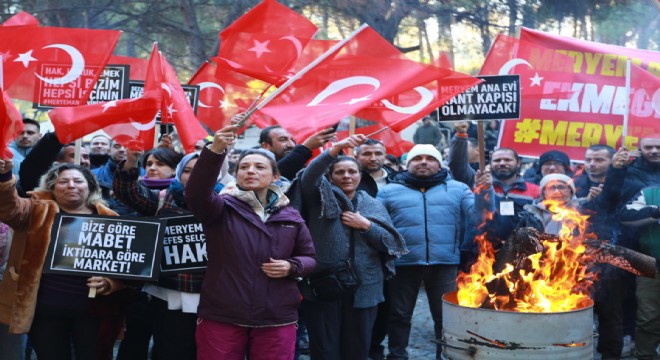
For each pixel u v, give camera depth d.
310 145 5.50
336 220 5.24
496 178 6.90
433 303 6.38
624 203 6.39
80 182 4.83
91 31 5.98
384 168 7.32
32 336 4.86
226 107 7.07
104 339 5.03
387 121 5.71
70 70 5.97
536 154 7.09
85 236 4.65
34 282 4.70
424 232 6.25
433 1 15.34
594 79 6.88
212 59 5.93
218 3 14.72
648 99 6.70
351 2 14.45
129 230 4.68
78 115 5.23
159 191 5.25
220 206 4.34
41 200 4.79
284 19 6.00
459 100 6.07
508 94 6.01
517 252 5.29
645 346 6.18
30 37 5.97
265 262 4.37
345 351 5.41
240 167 4.45
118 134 5.66
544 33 6.89
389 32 14.86
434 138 15.27
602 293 6.07
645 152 6.47
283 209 4.55
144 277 4.64
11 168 4.48
